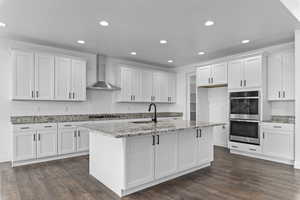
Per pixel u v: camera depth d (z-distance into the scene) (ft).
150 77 19.66
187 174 10.52
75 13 9.05
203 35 11.96
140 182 8.40
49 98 13.42
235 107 14.94
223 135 17.90
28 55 12.65
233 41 13.14
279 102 13.99
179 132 10.12
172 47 14.58
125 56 17.43
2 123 12.69
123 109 18.86
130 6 8.36
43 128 12.60
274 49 14.11
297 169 11.19
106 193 8.27
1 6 8.38
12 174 10.41
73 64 14.55
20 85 12.34
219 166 11.87
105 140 9.09
